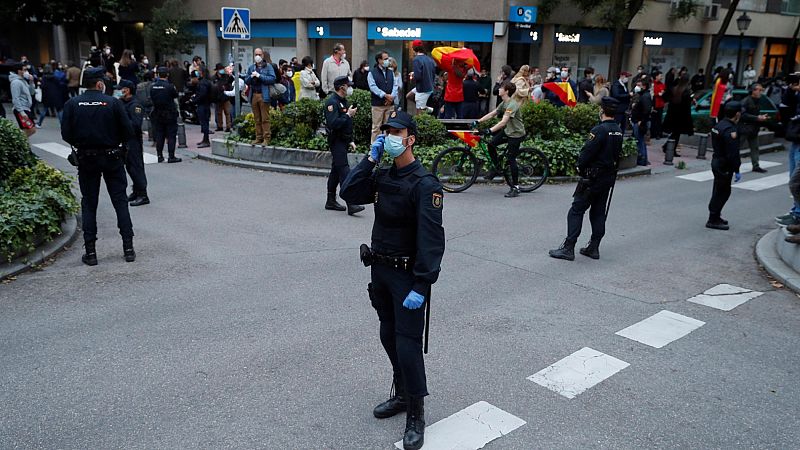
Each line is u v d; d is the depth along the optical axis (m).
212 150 14.43
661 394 4.82
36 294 6.42
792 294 7.09
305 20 24.20
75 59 31.62
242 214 9.71
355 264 7.51
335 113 9.46
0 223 7.02
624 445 4.16
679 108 16.83
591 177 7.77
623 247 8.70
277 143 13.46
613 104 7.70
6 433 4.12
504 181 12.41
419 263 3.91
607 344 5.64
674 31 29.80
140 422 4.27
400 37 22.92
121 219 7.40
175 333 5.59
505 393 4.76
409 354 4.02
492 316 6.17
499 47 23.17
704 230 9.73
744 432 4.35
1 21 27.17
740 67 34.25
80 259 7.52
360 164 4.17
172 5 25.94
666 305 6.64
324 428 4.25
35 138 16.61
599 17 22.28
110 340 5.44
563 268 7.69
